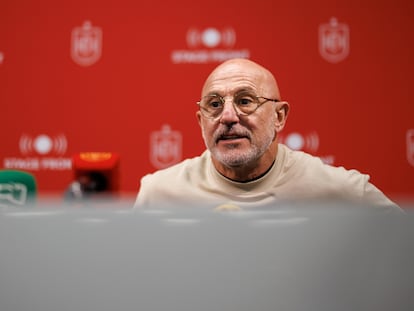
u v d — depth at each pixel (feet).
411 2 13.26
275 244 2.71
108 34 13.58
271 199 7.93
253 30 13.46
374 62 13.30
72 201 3.26
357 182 8.06
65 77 13.57
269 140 7.75
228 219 2.71
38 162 13.53
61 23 13.60
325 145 13.28
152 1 13.57
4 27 13.58
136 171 13.46
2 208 2.85
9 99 13.55
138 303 2.72
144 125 13.50
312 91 13.33
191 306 2.72
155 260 2.71
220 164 7.97
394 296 2.70
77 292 2.72
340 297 2.71
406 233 2.69
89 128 13.55
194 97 13.47
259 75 7.89
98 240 2.71
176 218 2.71
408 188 13.12
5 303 2.74
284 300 2.71
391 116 13.21
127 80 13.55
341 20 13.35
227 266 2.71
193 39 13.51
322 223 2.72
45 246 2.72
